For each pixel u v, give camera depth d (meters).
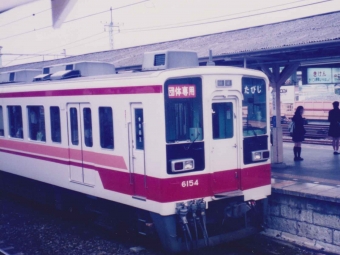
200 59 10.31
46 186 9.91
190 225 6.59
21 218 9.77
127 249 7.47
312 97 26.39
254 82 7.27
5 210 10.59
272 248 7.36
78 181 8.18
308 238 7.42
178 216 6.43
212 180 6.73
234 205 6.88
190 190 6.50
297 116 11.13
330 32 8.93
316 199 7.21
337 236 6.99
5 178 11.74
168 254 7.12
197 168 6.58
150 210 6.53
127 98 6.79
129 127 6.81
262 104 7.41
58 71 9.54
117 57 16.02
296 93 27.34
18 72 11.55
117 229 7.92
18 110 10.09
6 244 7.97
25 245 7.88
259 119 7.38
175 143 6.36
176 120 6.39
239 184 7.07
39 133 9.33
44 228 8.90
